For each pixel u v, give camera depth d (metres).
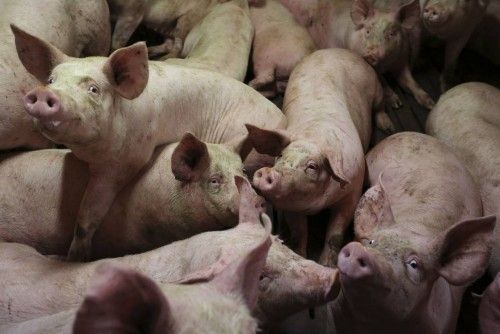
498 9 3.55
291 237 2.75
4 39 2.52
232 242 2.07
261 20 3.52
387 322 2.07
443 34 3.33
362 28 3.31
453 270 2.05
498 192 2.76
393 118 3.37
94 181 2.36
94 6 2.96
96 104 2.12
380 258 1.94
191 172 2.37
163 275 2.15
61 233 2.49
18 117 2.49
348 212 2.74
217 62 3.12
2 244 2.39
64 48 2.79
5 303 2.17
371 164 2.90
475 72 3.64
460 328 2.54
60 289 2.17
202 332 1.37
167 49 3.58
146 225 2.48
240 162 2.44
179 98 2.60
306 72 3.09
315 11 3.66
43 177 2.47
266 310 2.08
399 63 3.45
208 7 3.55
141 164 2.44
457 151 2.94
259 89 3.41
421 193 2.61
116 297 1.29
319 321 2.52
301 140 2.57
